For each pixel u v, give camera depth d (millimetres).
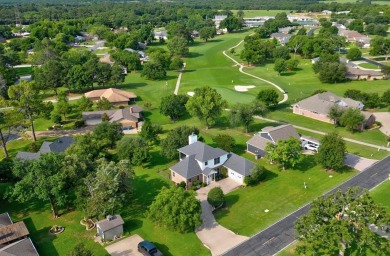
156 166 87062
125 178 67625
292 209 68375
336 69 152500
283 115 120438
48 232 63344
